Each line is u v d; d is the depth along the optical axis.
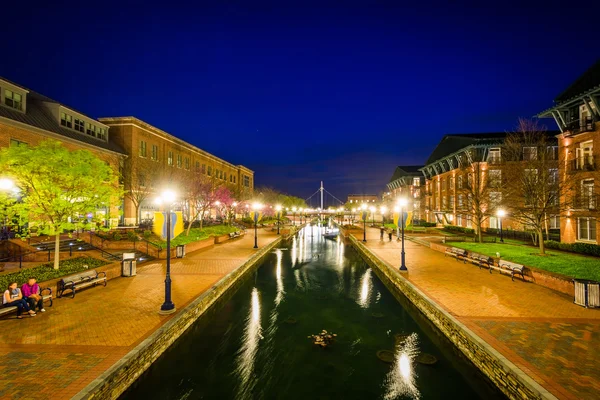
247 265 20.69
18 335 8.76
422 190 59.19
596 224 20.16
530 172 20.16
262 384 8.16
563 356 7.59
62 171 13.73
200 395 7.68
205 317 12.59
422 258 22.12
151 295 12.62
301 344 10.44
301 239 44.59
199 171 47.72
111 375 6.84
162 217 10.97
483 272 17.14
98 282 14.10
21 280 12.90
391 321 12.54
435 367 8.98
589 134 20.86
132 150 36.28
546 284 13.92
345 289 17.41
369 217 90.31
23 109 25.30
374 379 8.40
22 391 6.18
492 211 27.56
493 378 7.64
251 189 79.94
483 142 35.69
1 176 12.77
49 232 14.36
